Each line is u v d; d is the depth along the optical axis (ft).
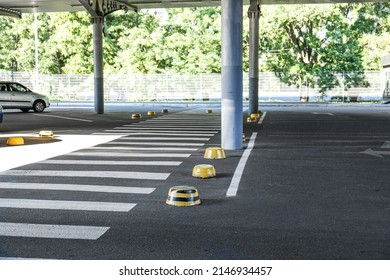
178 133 55.83
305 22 144.46
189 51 157.58
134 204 23.70
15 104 96.63
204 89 158.51
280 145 44.78
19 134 55.31
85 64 161.89
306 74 149.28
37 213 22.16
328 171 32.04
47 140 49.26
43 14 167.43
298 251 17.02
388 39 146.30
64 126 65.57
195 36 156.56
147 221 20.81
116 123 70.38
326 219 21.01
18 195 25.62
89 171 32.17
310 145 44.83
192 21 158.92
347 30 145.18
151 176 30.48
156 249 17.31
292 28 147.84
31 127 64.08
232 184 28.09
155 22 159.74
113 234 19.07
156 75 158.81
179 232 19.26
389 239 18.30
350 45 146.61
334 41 145.89
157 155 38.91
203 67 157.07
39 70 166.71
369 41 147.95
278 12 139.03
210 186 27.58
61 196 25.39
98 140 49.14
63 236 18.85
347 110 106.01
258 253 16.84
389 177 30.12
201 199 24.59
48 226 20.17
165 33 159.84
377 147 43.55
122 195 25.58
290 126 64.34
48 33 169.48
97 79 91.97
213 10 156.46
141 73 158.81
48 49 166.09
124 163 35.22
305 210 22.47
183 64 158.20
